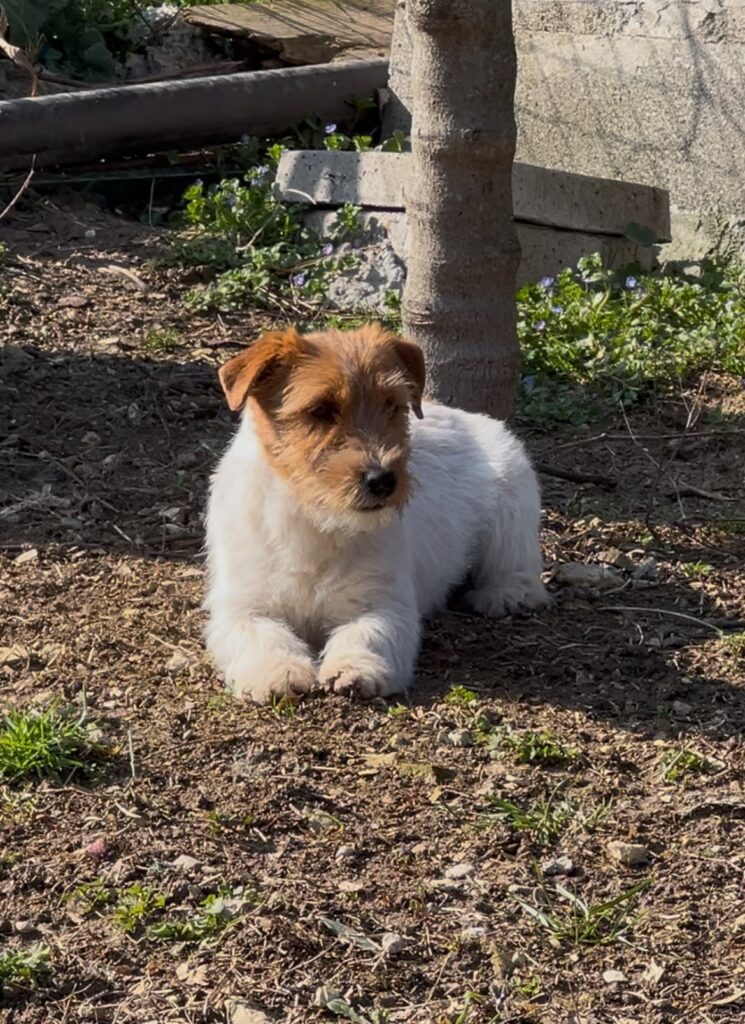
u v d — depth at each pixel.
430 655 2.22
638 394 2.87
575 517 2.53
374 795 1.97
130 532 2.43
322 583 2.16
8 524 2.43
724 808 1.97
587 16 3.40
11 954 1.79
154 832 1.91
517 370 2.58
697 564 2.42
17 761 1.97
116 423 2.70
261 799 1.95
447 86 2.46
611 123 3.42
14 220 3.24
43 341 2.87
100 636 2.20
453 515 2.33
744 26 3.16
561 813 1.95
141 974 1.78
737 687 2.15
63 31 3.89
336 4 4.25
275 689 2.09
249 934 1.81
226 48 4.13
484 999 1.77
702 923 1.85
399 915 1.84
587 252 3.23
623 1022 1.76
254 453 2.16
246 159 3.55
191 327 2.97
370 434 2.08
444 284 2.52
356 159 3.21
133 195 3.50
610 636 2.26
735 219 3.24
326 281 3.11
